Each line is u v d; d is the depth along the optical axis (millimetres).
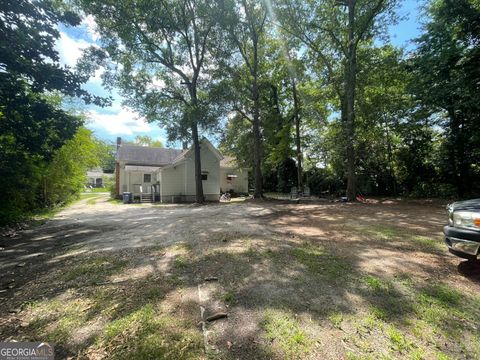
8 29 6176
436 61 10242
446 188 14172
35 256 4523
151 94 14336
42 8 6848
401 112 13438
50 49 6941
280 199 16062
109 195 27078
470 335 2018
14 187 7645
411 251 4250
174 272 3525
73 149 12586
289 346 1914
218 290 2914
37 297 2844
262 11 14625
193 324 2232
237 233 5996
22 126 6742
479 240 2932
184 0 12922
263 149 17234
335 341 1964
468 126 11680
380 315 2312
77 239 5898
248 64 15883
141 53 13609
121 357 1837
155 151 25297
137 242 5426
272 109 17781
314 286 2963
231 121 17375
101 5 11258
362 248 4500
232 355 1827
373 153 16266
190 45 14461
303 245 4789
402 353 1818
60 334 2137
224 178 25141
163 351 1886
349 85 13062
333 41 14133
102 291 2955
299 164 18547
